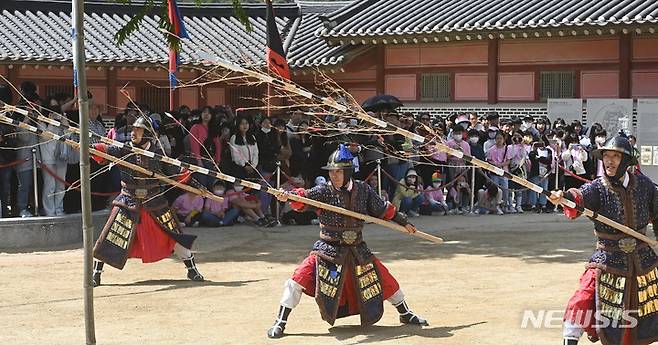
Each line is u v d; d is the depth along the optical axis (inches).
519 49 941.8
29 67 1011.3
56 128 543.8
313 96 290.0
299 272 318.0
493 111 948.6
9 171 552.1
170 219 424.8
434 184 708.7
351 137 646.5
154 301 379.9
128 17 1098.7
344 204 315.9
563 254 507.2
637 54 887.1
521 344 301.0
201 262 484.4
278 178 636.7
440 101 975.6
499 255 503.8
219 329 327.3
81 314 354.3
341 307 323.0
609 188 272.2
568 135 778.8
